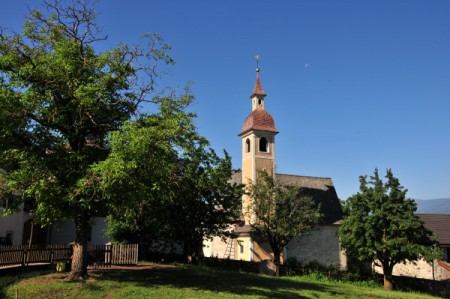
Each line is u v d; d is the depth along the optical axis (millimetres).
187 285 19031
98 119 18016
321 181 48750
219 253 44219
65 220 17906
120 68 17828
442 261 36094
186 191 27719
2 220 29125
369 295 23438
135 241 34219
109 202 16812
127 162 14609
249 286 20859
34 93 16016
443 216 41562
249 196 36938
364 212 30359
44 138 17141
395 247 28422
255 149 43469
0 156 16828
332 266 35594
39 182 15570
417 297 25047
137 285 17672
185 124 17531
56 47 17062
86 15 17703
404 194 29516
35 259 20531
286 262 35281
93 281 17469
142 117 18453
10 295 14633
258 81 46281
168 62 18656
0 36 16172
